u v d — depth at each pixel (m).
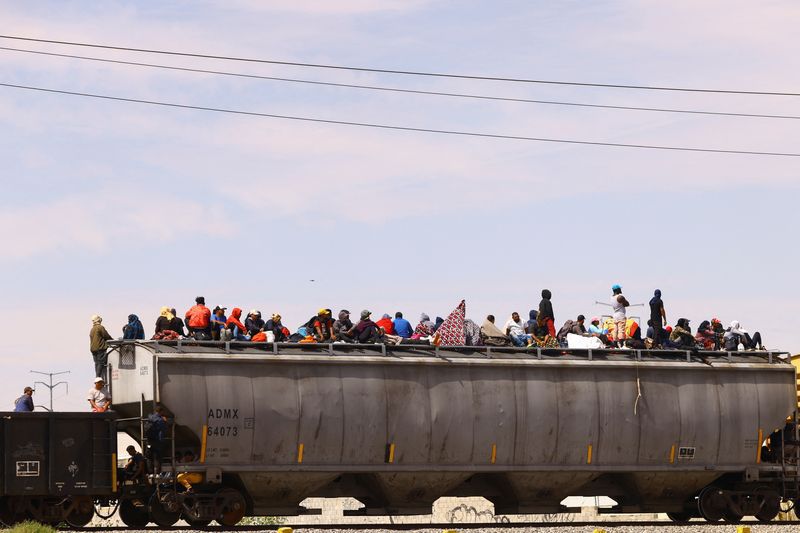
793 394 49.88
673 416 47.75
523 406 45.47
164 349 41.53
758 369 49.56
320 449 42.75
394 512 44.97
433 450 44.19
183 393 40.94
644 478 47.78
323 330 44.69
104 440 40.28
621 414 46.94
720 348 51.53
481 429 44.84
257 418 41.84
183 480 40.94
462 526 43.81
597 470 46.59
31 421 39.41
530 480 46.03
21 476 39.00
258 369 42.34
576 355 47.28
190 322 43.50
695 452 48.12
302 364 42.94
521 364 45.81
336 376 43.28
